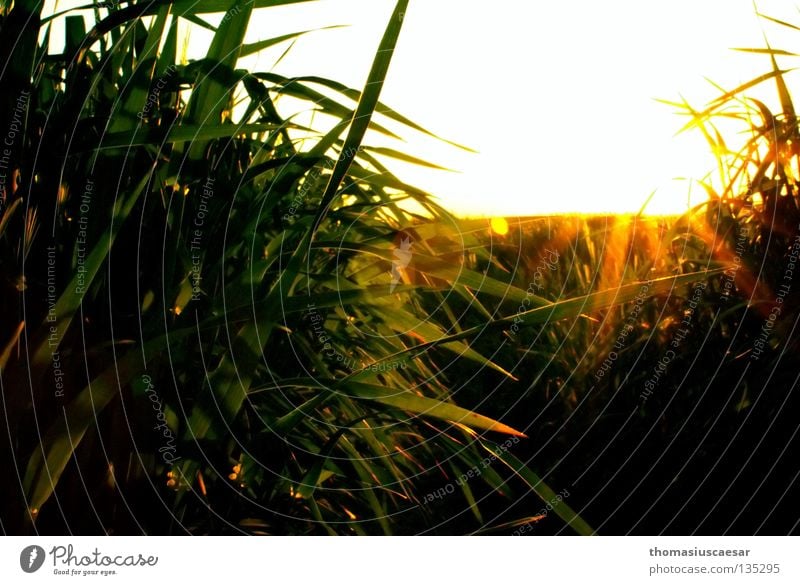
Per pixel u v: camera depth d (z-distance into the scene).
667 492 0.77
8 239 0.48
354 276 0.76
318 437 0.68
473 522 0.76
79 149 0.49
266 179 0.70
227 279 0.59
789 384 0.79
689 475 0.78
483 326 0.57
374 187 0.80
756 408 0.80
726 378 0.84
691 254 1.00
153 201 0.54
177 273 0.54
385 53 0.49
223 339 0.58
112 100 0.56
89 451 0.50
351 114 0.63
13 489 0.47
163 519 0.53
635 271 1.09
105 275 0.51
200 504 0.57
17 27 0.49
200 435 0.51
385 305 0.72
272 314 0.52
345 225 0.76
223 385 0.51
